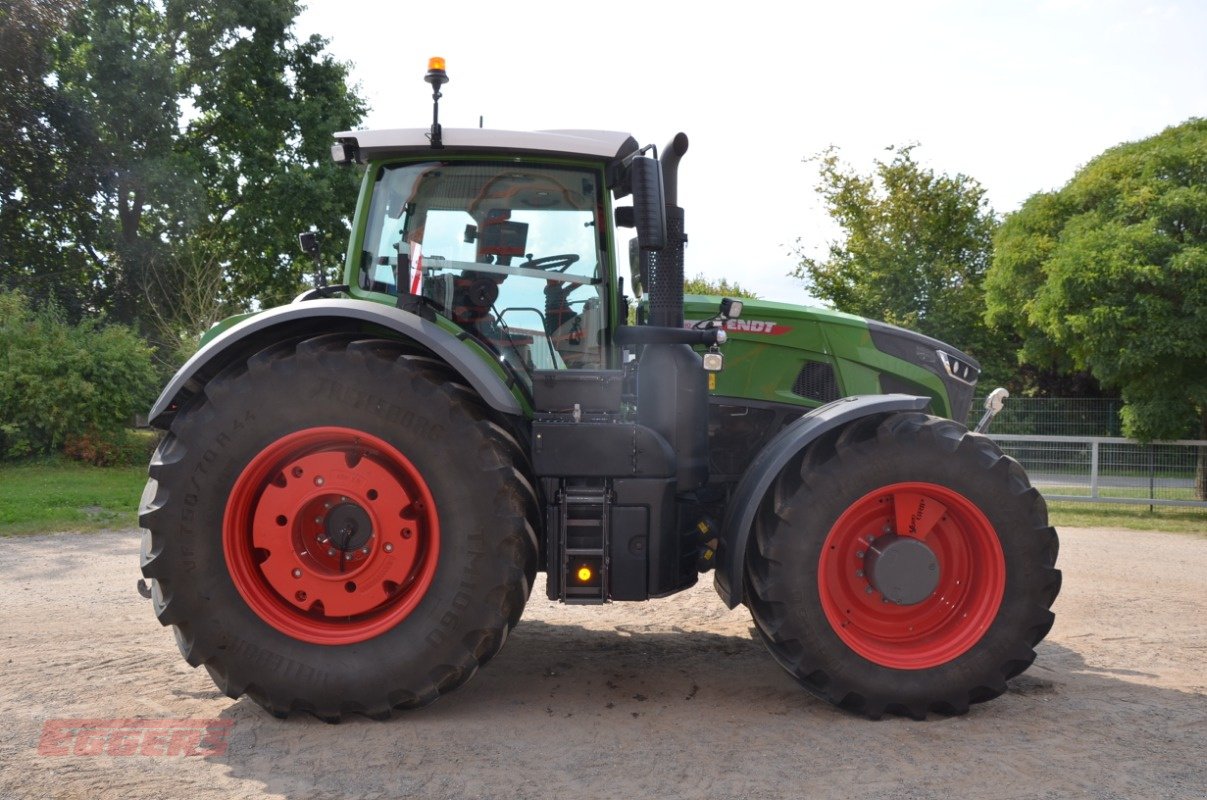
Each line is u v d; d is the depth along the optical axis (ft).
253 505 12.03
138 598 19.15
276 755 10.59
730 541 12.26
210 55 68.44
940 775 10.05
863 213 78.74
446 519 11.64
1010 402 47.80
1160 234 41.98
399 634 11.61
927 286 75.72
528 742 11.03
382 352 12.04
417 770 10.14
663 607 19.02
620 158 13.71
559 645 15.96
